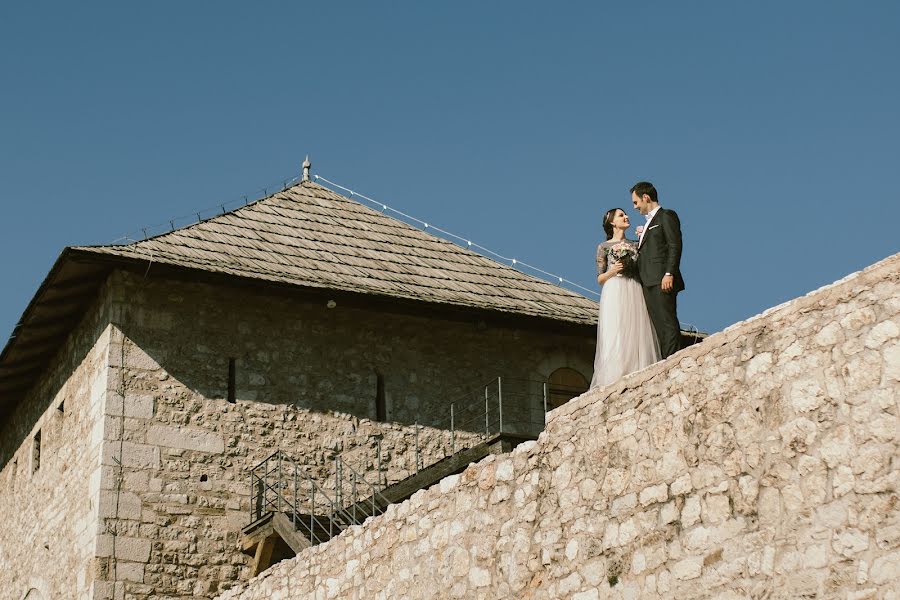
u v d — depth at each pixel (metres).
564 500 9.27
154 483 17.19
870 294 7.29
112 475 17.03
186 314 18.09
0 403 21.83
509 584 9.62
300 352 18.59
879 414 7.11
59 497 18.72
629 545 8.59
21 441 21.45
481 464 10.26
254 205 20.66
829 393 7.39
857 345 7.29
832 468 7.29
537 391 19.72
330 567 12.12
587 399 9.30
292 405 18.28
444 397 19.17
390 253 20.38
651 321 9.79
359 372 18.84
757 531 7.67
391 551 11.19
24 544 20.23
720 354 8.19
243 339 18.33
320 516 17.05
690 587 8.05
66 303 18.50
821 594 7.21
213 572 17.12
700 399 8.25
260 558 17.09
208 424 17.72
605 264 10.05
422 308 18.55
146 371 17.62
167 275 17.48
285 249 19.27
